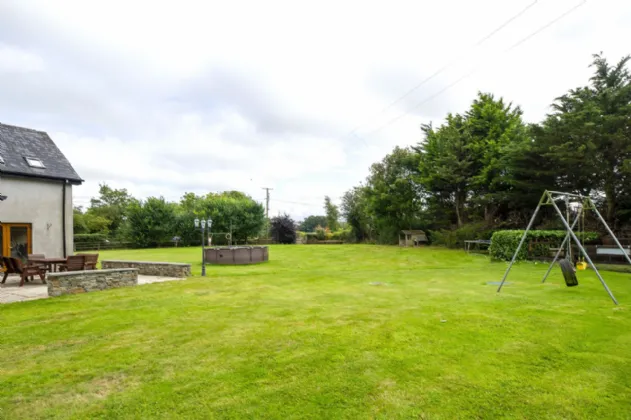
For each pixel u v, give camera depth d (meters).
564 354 4.20
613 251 12.42
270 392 3.37
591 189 17.22
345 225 49.00
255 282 10.31
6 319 6.12
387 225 31.52
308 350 4.46
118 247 34.94
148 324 5.74
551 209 19.53
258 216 38.59
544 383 3.49
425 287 9.07
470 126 24.94
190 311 6.63
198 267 15.41
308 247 29.97
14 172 13.03
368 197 32.03
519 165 18.45
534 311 6.21
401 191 30.08
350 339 4.85
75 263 10.77
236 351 4.47
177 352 4.46
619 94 14.77
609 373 3.69
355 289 8.93
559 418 2.89
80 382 3.65
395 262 16.44
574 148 15.23
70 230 14.98
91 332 5.34
